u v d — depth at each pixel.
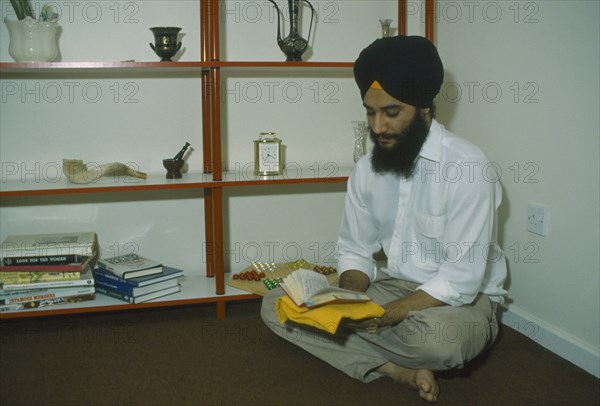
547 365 1.77
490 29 2.07
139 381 1.66
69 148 2.21
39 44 1.98
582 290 1.76
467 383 1.65
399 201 1.70
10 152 2.17
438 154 1.60
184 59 2.25
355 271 1.76
